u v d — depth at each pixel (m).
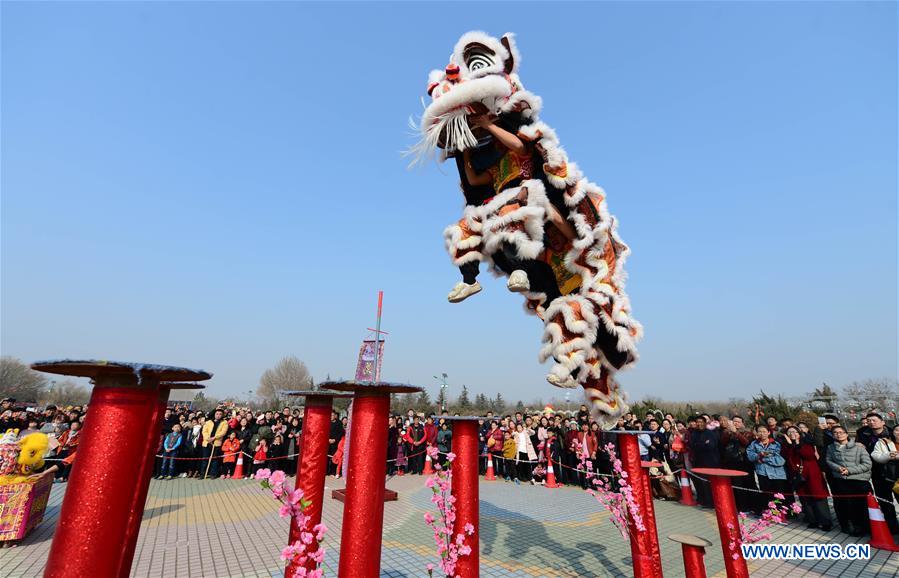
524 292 3.47
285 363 50.22
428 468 12.51
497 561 5.31
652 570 3.62
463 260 3.05
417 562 5.19
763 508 7.47
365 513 1.86
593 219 3.17
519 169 3.15
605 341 3.26
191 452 11.52
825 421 7.12
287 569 2.06
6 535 5.55
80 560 1.19
